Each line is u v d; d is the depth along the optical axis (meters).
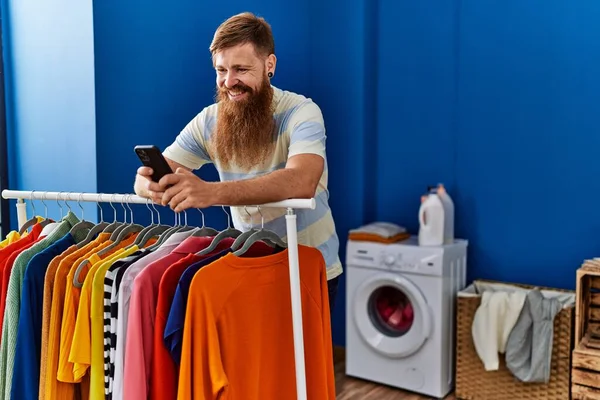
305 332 1.34
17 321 1.34
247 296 1.21
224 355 1.17
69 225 1.50
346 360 3.04
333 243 1.70
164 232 1.41
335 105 3.27
